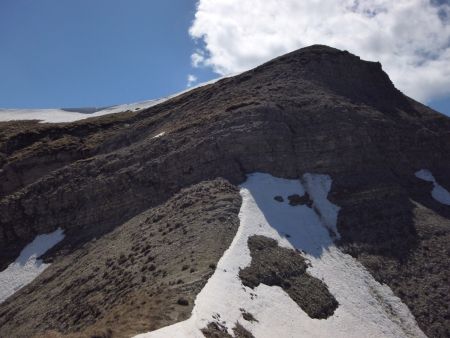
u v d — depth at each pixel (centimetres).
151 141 7281
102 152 8669
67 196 6894
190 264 3981
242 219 5009
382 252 5416
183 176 6222
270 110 6769
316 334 3797
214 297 3488
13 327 4738
